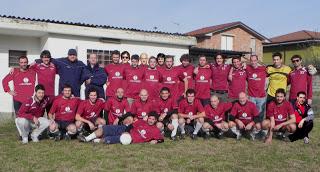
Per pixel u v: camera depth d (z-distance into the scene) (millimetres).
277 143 7457
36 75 8016
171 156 6047
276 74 8430
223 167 5430
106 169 5215
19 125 7000
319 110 13414
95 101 7672
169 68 8656
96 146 6770
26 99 7598
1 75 12781
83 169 5191
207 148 6801
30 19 12109
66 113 7426
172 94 8641
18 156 5895
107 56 13992
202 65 8852
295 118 7645
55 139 7363
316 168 5465
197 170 5254
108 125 7242
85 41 13438
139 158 5859
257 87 8453
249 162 5750
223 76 8805
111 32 13703
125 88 8477
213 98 7922
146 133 7277
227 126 7867
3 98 12859
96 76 8344
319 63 24672
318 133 8812
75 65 8148
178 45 15766
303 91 7816
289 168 5449
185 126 7988
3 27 11594
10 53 12969
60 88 8117
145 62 8766
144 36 14500
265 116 8164
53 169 5172
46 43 12867
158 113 7793
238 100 7973
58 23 12570
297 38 33781
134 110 7660
